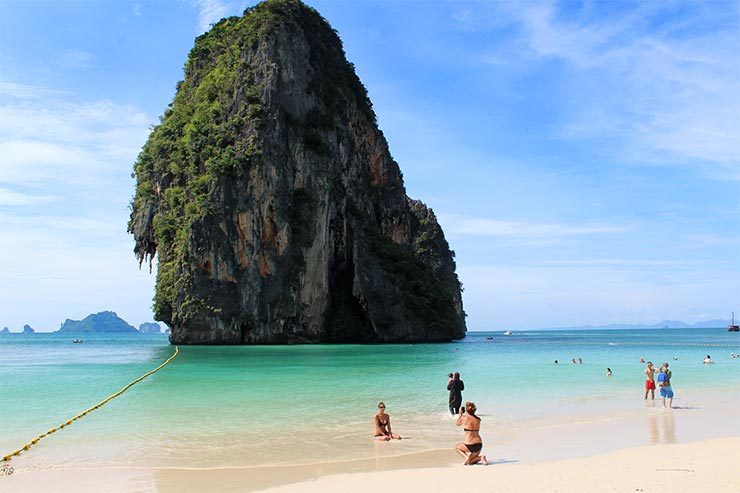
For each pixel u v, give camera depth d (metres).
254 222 76.62
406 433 16.03
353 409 20.19
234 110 82.88
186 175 80.31
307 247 81.62
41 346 92.69
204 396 23.72
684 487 10.12
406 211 114.31
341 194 90.75
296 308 79.12
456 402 18.95
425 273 99.12
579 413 19.33
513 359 47.53
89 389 26.50
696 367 38.88
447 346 75.62
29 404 21.58
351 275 89.69
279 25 88.06
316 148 87.06
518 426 17.03
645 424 17.38
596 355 54.31
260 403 21.62
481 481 10.77
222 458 13.21
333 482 11.06
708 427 16.88
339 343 84.00
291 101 85.81
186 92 95.62
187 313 72.62
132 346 86.19
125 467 12.46
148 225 83.81
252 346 71.81
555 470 11.61
